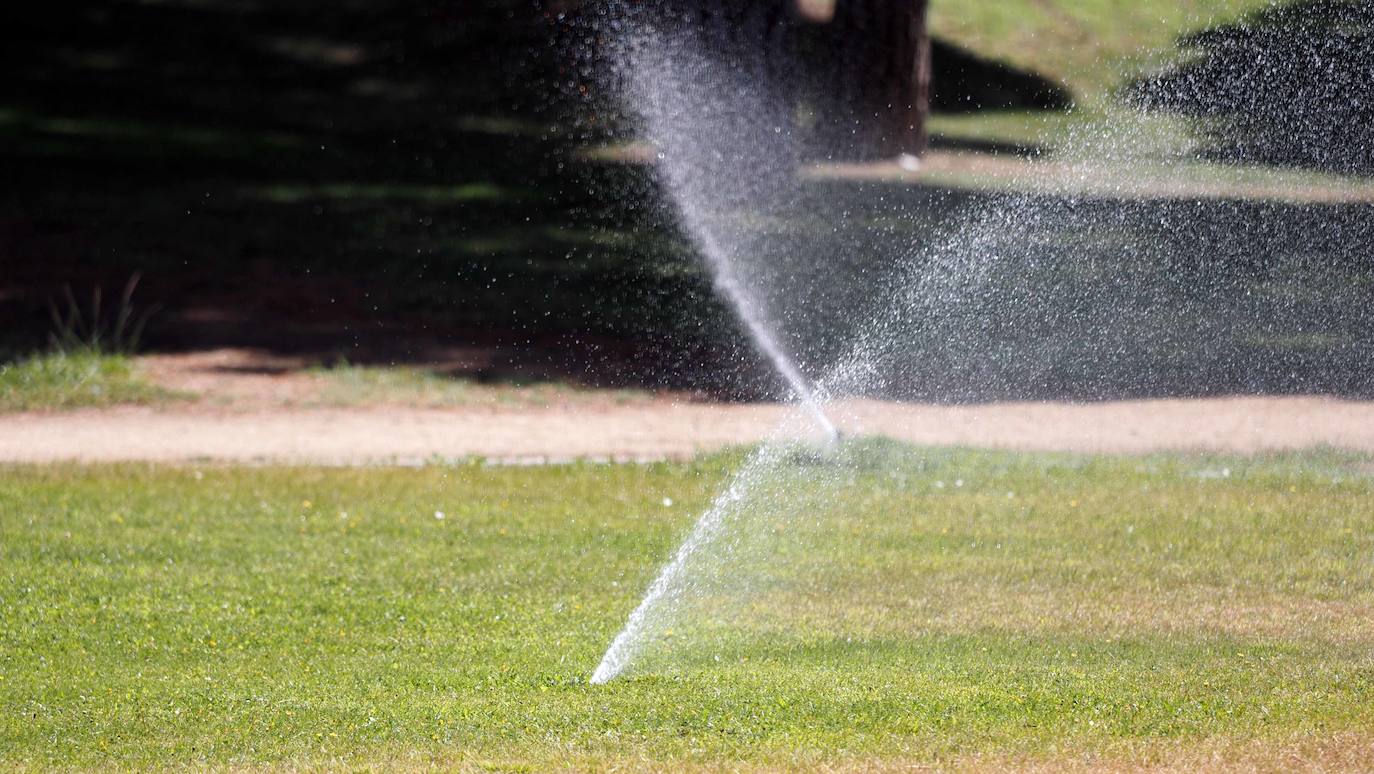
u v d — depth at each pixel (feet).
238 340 174.91
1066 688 75.72
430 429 144.25
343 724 70.13
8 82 293.64
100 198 230.48
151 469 127.44
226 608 89.66
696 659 80.94
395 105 289.12
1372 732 69.21
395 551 103.71
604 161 252.21
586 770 64.23
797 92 260.42
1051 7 334.03
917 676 77.51
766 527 109.91
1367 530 109.19
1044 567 99.81
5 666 78.74
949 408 149.48
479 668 78.79
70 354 164.14
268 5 346.54
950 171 246.68
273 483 122.62
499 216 227.81
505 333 178.19
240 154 258.37
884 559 101.65
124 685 75.72
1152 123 259.60
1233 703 73.26
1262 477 124.77
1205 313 176.65
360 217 225.35
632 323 182.80
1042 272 191.83
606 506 116.78
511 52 306.55
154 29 331.98
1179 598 92.94
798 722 70.23
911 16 252.21
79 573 96.94
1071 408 147.95
